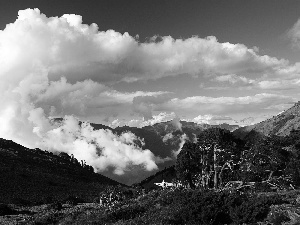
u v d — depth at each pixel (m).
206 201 20.05
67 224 26.81
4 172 126.06
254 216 18.14
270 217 18.00
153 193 33.56
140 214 24.11
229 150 46.97
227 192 22.03
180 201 21.73
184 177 50.66
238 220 18.08
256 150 43.38
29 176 133.50
